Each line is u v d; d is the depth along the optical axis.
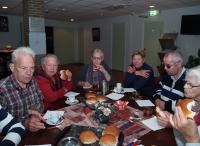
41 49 5.20
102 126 1.40
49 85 1.99
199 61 5.45
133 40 8.30
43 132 1.31
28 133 1.30
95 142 1.11
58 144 1.05
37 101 1.72
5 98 1.51
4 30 8.54
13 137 1.05
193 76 1.17
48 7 6.66
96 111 1.53
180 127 0.92
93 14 8.35
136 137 1.25
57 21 10.85
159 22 7.29
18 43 9.06
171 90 2.01
